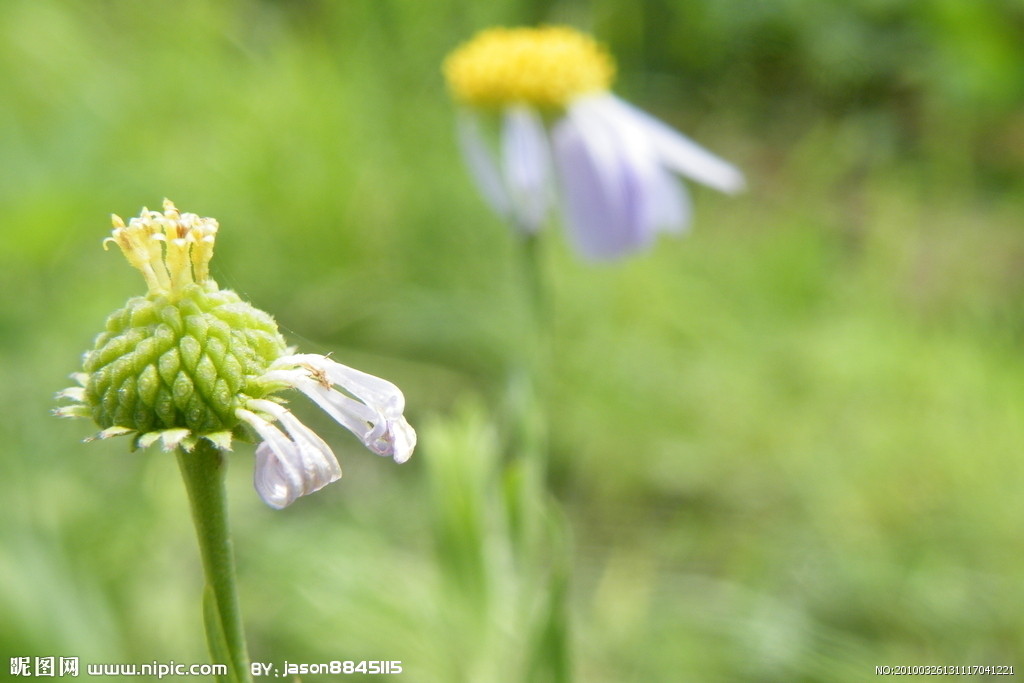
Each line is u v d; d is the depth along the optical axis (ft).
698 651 0.78
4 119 1.07
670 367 1.01
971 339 1.04
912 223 1.23
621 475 0.96
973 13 1.30
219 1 1.36
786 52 1.44
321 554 0.76
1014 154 1.33
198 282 0.41
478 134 0.73
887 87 1.40
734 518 0.93
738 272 1.10
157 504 0.80
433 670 0.71
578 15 1.39
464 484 0.62
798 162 1.33
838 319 1.07
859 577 0.85
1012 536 0.87
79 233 0.97
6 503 0.72
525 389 0.61
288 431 0.40
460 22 1.24
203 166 1.12
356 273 1.08
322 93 1.17
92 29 1.28
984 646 0.82
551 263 1.07
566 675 0.55
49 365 0.87
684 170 0.76
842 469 0.94
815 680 0.77
